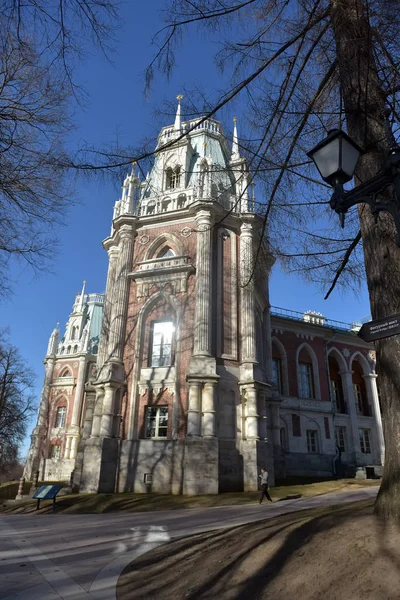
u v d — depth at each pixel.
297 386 34.72
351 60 7.06
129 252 26.09
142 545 8.90
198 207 24.73
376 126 6.90
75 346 54.69
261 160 8.84
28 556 8.23
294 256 9.99
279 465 25.88
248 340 23.23
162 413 22.25
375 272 6.36
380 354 6.02
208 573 5.81
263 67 7.54
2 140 8.48
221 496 18.34
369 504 7.16
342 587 4.25
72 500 19.23
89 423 24.78
